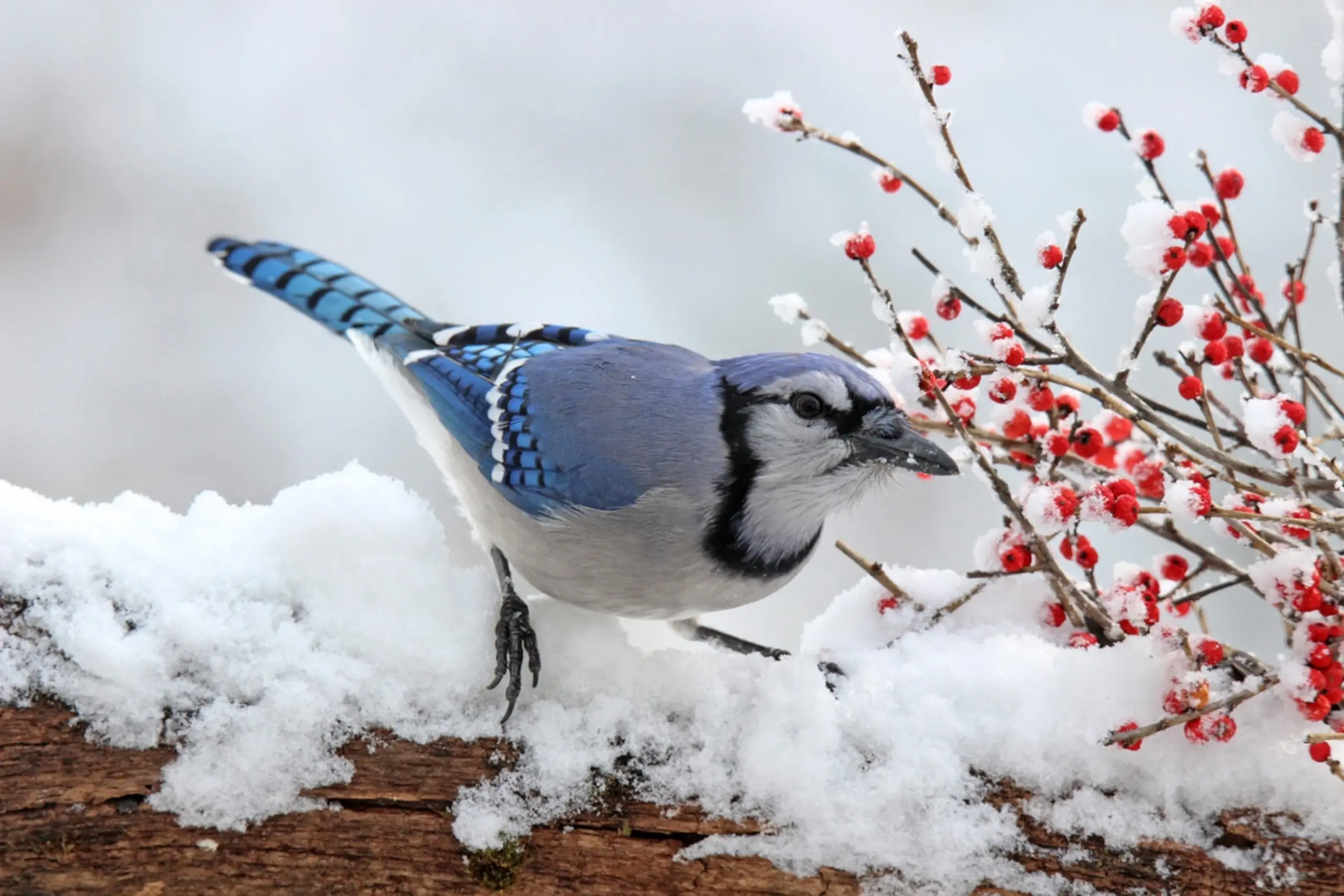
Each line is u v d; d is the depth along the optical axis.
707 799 5.61
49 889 5.30
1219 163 12.13
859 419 6.63
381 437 11.74
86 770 5.33
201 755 5.41
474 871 5.52
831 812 5.55
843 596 6.79
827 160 12.70
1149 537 10.48
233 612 5.66
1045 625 6.57
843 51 13.04
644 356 7.12
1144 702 5.59
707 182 12.70
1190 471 5.73
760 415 6.60
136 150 12.48
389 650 5.71
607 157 12.83
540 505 6.72
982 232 5.77
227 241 9.05
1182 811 5.51
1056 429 6.38
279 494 6.12
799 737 5.64
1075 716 5.62
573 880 5.57
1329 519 5.29
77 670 5.37
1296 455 5.71
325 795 5.49
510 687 5.72
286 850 5.46
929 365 6.00
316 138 12.79
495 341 7.93
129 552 5.68
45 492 11.29
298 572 5.82
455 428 7.40
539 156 12.86
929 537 11.38
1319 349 11.19
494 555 7.43
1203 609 10.30
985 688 5.76
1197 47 12.75
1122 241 11.98
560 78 13.09
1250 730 5.59
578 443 6.68
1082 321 11.59
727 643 7.66
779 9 13.13
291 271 8.85
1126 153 12.34
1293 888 5.36
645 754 5.68
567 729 5.71
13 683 5.33
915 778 5.59
